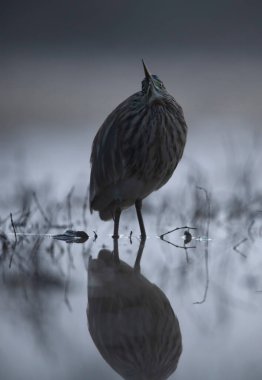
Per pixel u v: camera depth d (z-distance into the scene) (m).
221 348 7.61
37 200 16.19
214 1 62.47
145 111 13.28
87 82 43.09
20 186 17.83
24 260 11.70
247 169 18.55
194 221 14.75
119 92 39.66
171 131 13.51
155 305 9.06
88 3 65.88
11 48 59.25
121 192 13.65
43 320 8.47
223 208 15.43
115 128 13.45
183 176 19.41
